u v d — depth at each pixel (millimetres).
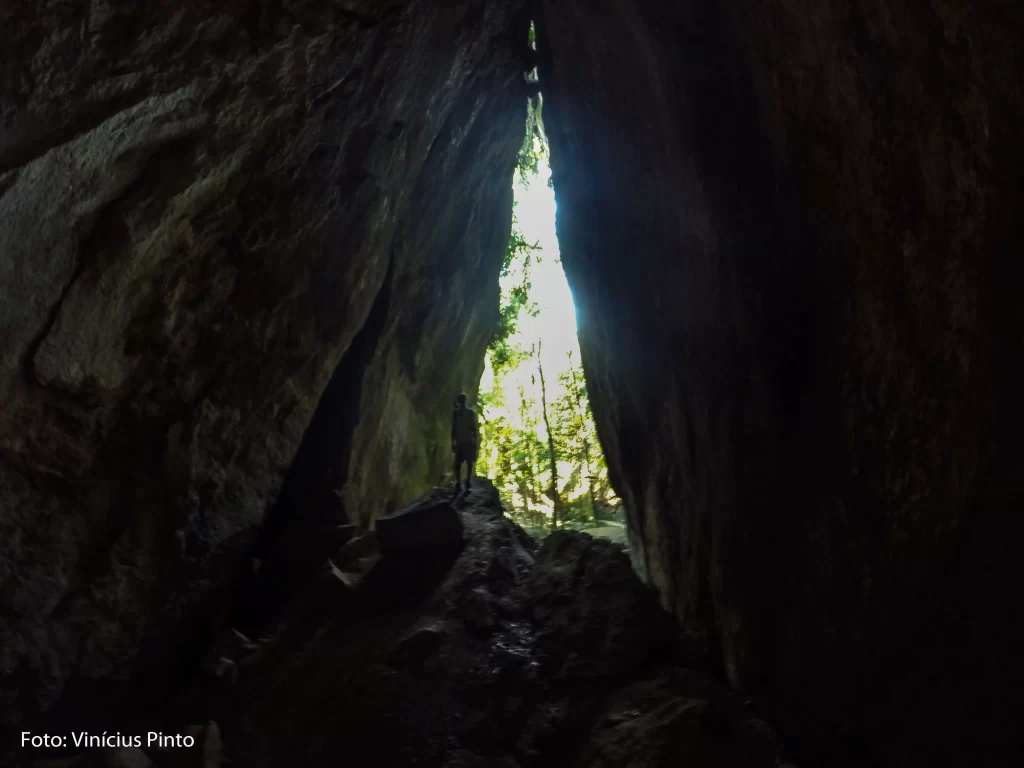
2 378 6031
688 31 5477
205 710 7336
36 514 6582
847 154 4363
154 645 7465
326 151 8328
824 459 4996
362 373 11039
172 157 6449
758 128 5215
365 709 6973
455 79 10156
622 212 7516
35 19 4707
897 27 3699
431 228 12078
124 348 7090
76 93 5191
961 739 4125
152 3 5191
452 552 9234
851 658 4879
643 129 6578
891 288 4270
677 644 7340
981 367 3816
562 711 6797
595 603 7891
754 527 5801
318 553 9695
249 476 8906
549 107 9133
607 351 8672
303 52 6684
